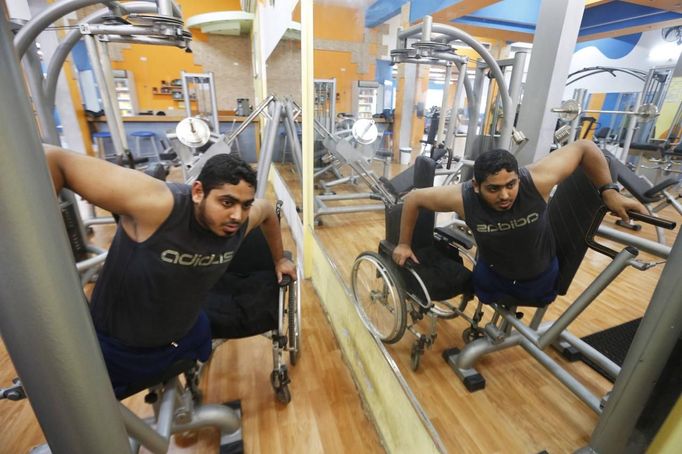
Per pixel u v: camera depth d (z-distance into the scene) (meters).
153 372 0.99
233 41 6.75
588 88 2.23
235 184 0.81
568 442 1.13
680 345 0.57
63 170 0.77
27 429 1.33
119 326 0.92
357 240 2.34
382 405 1.29
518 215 1.09
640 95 1.80
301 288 2.35
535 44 1.55
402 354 1.47
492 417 1.22
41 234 0.33
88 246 2.23
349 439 1.34
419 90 2.56
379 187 2.52
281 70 2.97
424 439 0.99
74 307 0.38
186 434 1.33
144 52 6.28
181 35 1.97
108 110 2.22
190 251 0.86
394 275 1.45
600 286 0.99
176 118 5.23
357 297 1.69
